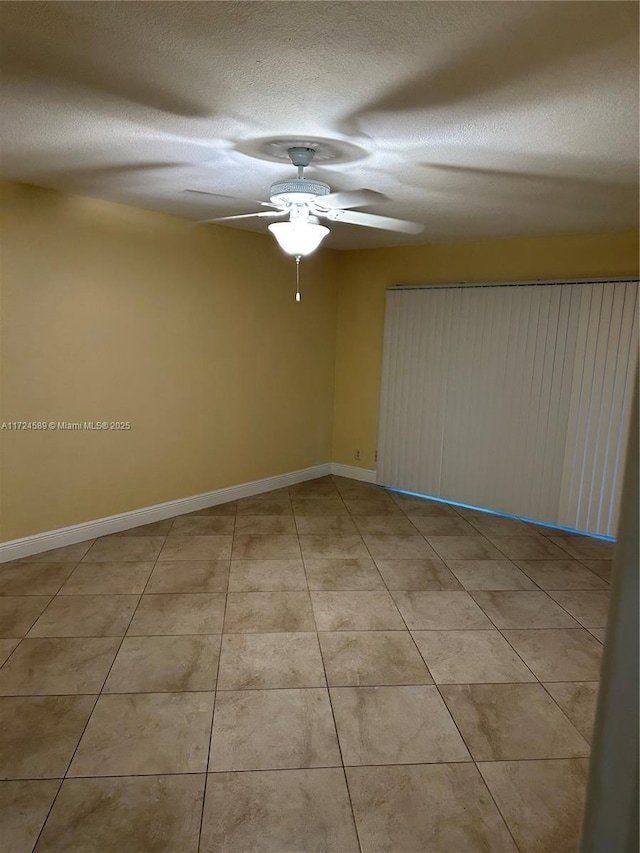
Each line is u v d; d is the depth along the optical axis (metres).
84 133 2.34
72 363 3.73
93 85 1.87
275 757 2.09
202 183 3.15
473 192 3.09
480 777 2.04
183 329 4.37
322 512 4.81
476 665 2.70
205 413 4.66
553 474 4.51
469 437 4.93
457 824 1.84
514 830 1.83
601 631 3.03
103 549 3.87
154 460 4.35
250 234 4.77
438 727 2.28
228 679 2.52
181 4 1.39
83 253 3.67
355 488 5.53
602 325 4.14
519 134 2.18
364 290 5.51
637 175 2.64
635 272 4.06
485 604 3.29
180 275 4.28
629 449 0.61
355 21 1.44
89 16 1.46
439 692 2.49
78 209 3.60
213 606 3.16
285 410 5.38
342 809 1.88
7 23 1.50
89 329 3.78
